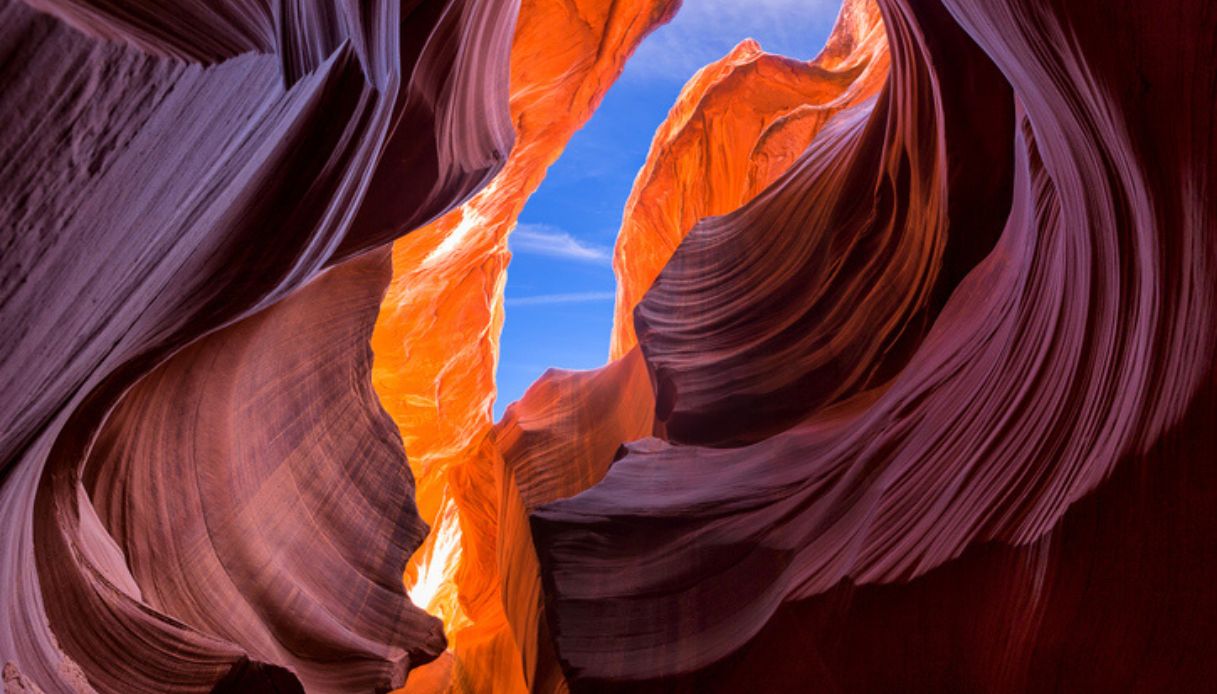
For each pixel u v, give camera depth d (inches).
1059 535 166.4
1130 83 130.0
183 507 258.8
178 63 65.7
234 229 134.0
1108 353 164.7
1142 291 151.3
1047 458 178.5
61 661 147.6
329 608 331.6
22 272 65.5
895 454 248.2
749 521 303.4
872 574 215.8
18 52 51.0
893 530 221.0
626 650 276.8
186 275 125.4
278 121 112.1
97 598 170.9
